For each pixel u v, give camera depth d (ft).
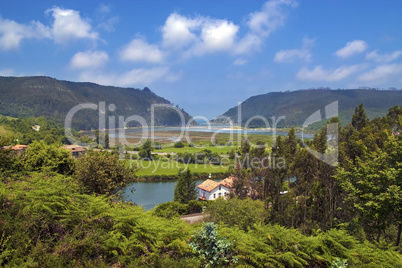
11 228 16.48
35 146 65.46
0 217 17.01
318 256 19.08
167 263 17.42
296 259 18.76
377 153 47.98
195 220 82.28
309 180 99.35
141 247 18.13
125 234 19.52
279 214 98.48
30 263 14.37
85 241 17.20
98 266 16.21
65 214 19.06
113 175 56.90
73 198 21.86
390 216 43.39
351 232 43.42
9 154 39.52
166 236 19.93
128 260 17.49
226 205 67.92
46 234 17.49
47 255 15.46
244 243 19.65
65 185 24.26
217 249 19.54
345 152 87.61
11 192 19.93
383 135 77.05
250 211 65.00
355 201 49.65
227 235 20.75
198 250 19.52
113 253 17.81
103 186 55.11
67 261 16.15
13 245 15.64
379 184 43.70
